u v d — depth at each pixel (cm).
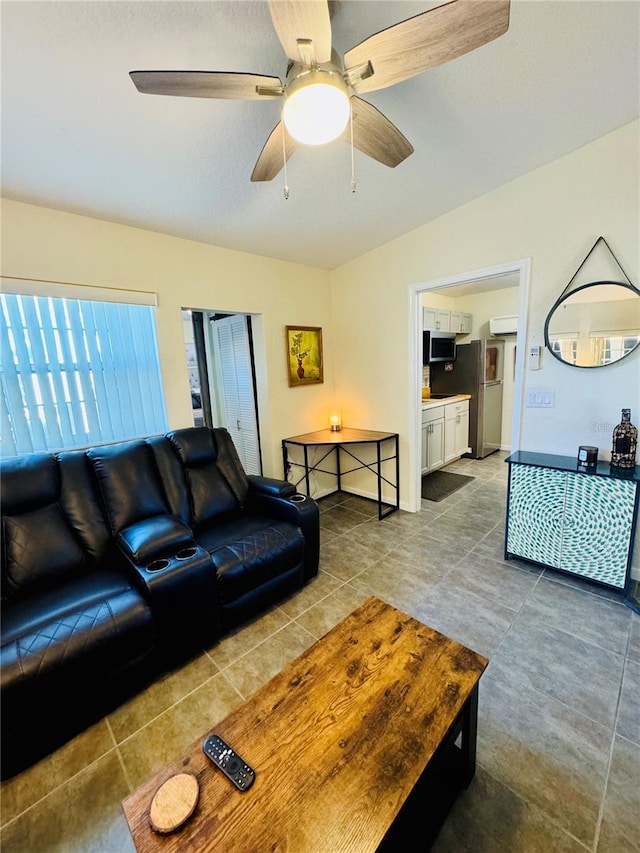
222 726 100
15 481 180
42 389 216
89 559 191
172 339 260
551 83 161
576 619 193
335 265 361
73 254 213
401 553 269
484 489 396
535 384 249
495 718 141
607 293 215
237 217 244
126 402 246
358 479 392
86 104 141
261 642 188
